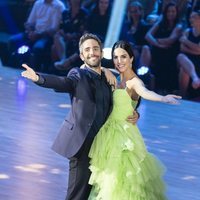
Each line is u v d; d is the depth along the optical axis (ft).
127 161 22.79
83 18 56.85
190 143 38.32
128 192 22.61
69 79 22.53
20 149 34.55
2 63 60.44
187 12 52.70
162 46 52.60
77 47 56.70
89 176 22.91
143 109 47.03
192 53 51.47
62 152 22.63
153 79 52.85
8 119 41.01
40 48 57.93
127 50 23.75
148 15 55.62
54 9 58.49
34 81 21.74
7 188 28.32
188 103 50.34
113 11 56.08
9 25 64.13
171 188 29.84
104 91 22.94
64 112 44.16
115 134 23.00
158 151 36.04
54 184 29.27
